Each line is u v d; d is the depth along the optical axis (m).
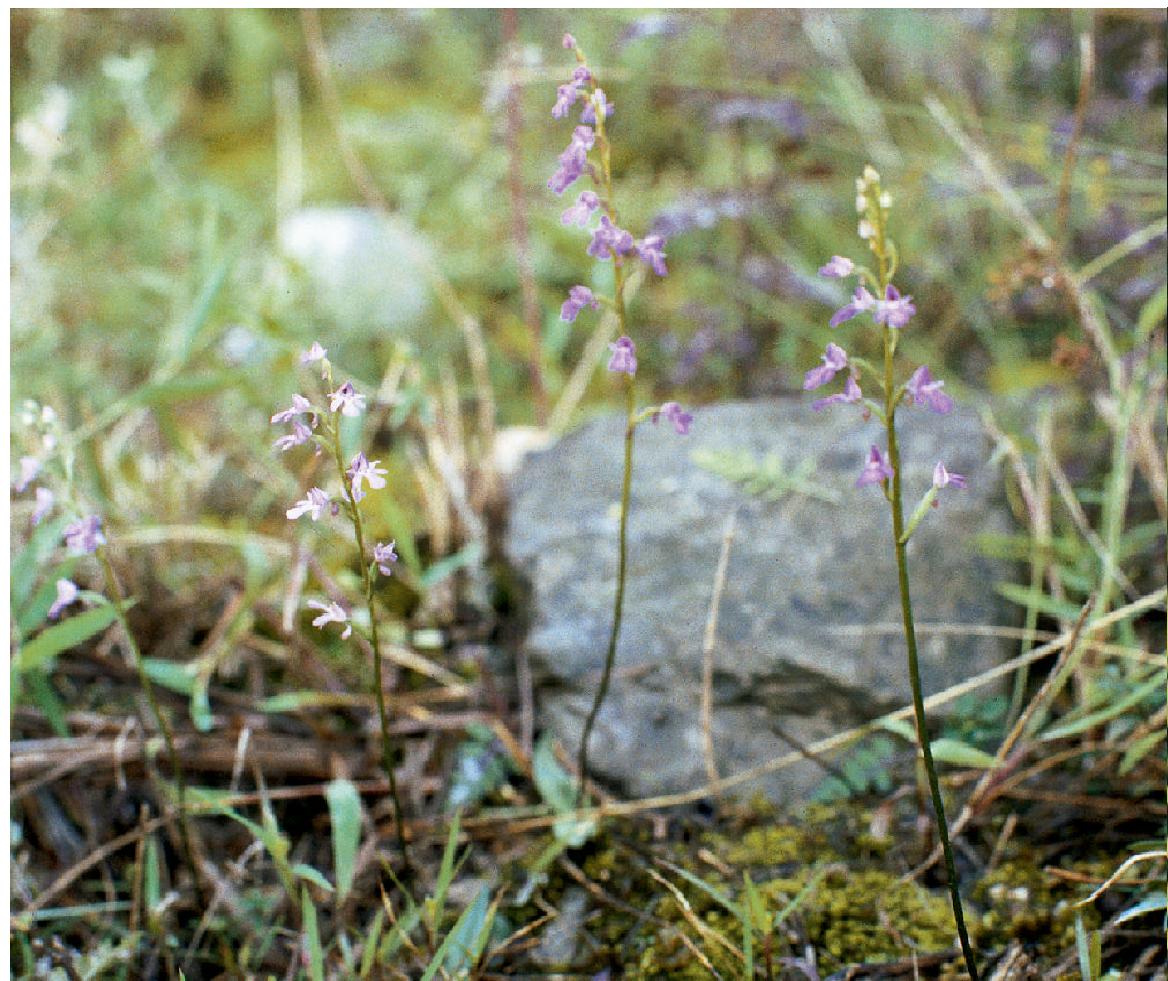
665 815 0.76
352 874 0.69
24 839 0.76
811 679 0.78
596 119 0.61
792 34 1.28
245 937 0.72
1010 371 1.06
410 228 1.30
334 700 0.80
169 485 0.95
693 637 0.79
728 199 1.07
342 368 1.14
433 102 1.67
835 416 0.90
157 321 1.24
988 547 0.81
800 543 0.82
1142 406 0.85
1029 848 0.73
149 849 0.71
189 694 0.82
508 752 0.79
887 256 0.57
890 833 0.74
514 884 0.74
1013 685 0.78
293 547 0.83
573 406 1.11
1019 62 1.27
